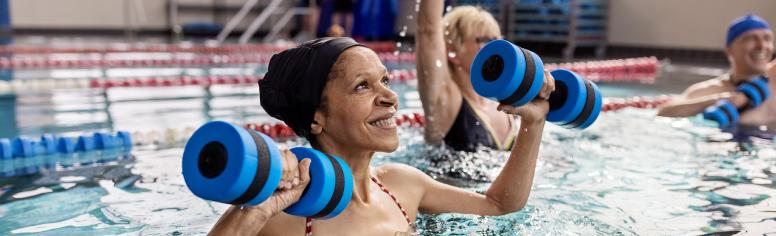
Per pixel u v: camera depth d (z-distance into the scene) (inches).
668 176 106.0
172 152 133.2
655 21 440.5
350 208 62.6
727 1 402.9
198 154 45.9
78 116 180.4
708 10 413.1
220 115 184.4
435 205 75.5
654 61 361.7
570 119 69.6
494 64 64.2
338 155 61.4
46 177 110.7
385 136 59.0
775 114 162.1
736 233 77.5
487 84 64.2
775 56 375.6
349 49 58.7
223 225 48.7
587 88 69.4
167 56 403.5
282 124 161.3
